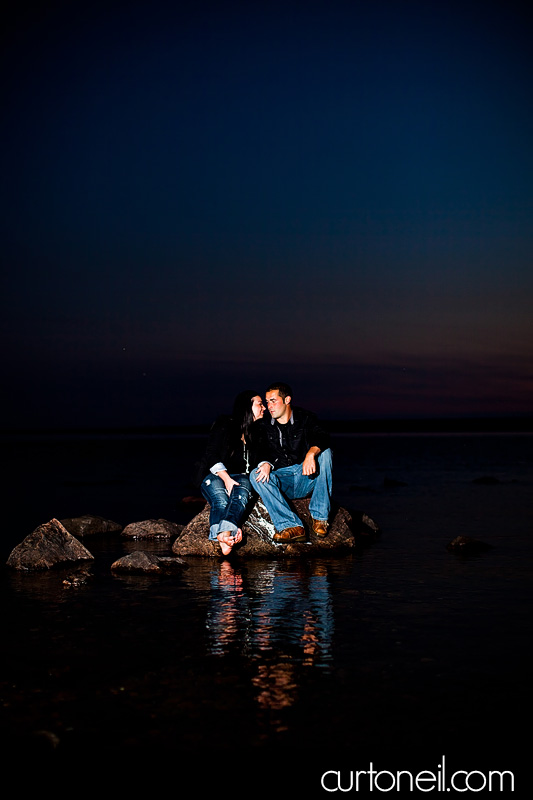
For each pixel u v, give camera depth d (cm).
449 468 2347
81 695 372
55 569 729
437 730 329
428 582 642
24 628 498
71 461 3023
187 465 2695
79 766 301
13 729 333
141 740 321
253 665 415
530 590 607
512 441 5603
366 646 450
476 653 435
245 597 589
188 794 281
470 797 278
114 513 1189
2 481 1900
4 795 280
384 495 1459
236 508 770
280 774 294
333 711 349
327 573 690
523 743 317
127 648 448
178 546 816
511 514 1140
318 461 807
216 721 339
